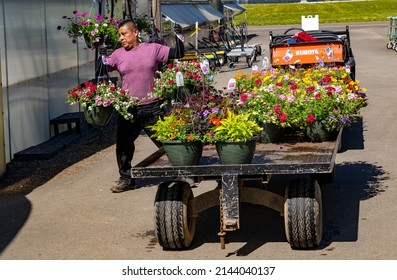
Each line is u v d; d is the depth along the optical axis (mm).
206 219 7945
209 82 9859
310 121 7539
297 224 6570
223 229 6477
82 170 10781
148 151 12008
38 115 12750
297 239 6641
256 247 6922
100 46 12602
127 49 9086
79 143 13031
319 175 9070
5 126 11250
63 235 7586
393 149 11164
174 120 6676
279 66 14211
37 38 12867
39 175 10609
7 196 9484
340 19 57406
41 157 11602
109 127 14750
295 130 8516
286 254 6680
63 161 11492
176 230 6734
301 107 7801
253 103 7719
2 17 11188
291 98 7785
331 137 7926
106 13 17281
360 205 8211
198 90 9266
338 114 7809
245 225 7656
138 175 6520
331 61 13836
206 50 27203
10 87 11469
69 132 13883
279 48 14273
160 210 6750
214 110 6805
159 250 6961
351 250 6719
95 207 8625
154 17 20703
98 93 8852
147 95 9039
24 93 12094
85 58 16203
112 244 7203
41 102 12938
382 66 23859
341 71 10750
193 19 28406
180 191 6801
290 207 6590
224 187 6426
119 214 8281
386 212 7902
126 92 8859
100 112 8867
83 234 7590
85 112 8977
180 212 6727
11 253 7066
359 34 40719
